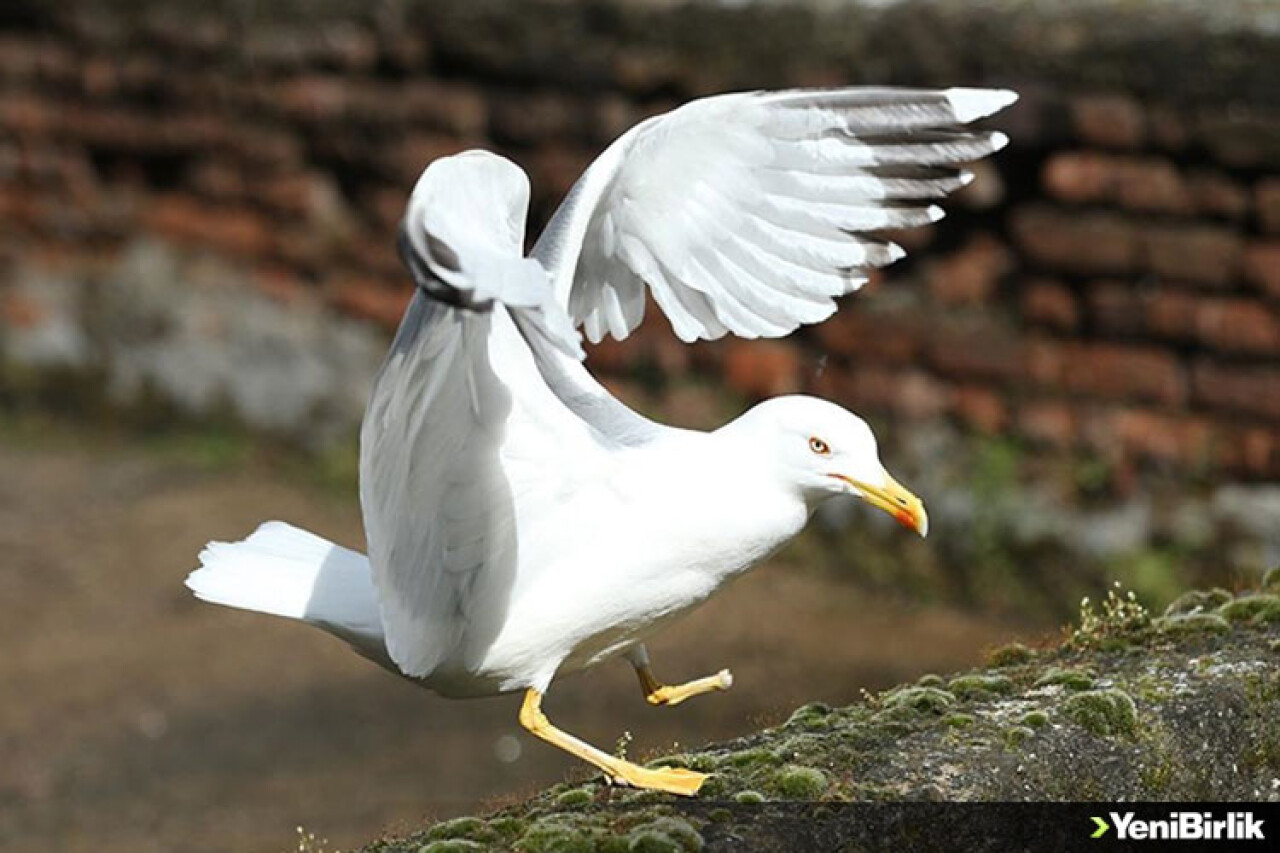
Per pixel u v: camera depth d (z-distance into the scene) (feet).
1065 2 39.52
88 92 56.08
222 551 20.49
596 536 19.10
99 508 49.32
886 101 22.18
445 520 18.97
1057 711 19.90
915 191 22.52
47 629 42.47
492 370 18.01
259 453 52.37
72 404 55.98
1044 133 40.04
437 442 18.39
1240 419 38.32
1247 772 20.36
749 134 22.27
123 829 33.04
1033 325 40.86
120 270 55.57
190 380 54.13
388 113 50.39
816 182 22.54
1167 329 39.11
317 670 40.34
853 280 22.77
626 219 23.06
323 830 32.35
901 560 41.52
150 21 54.65
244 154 53.42
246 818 33.17
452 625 19.49
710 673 38.24
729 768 19.11
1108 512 39.55
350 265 51.70
